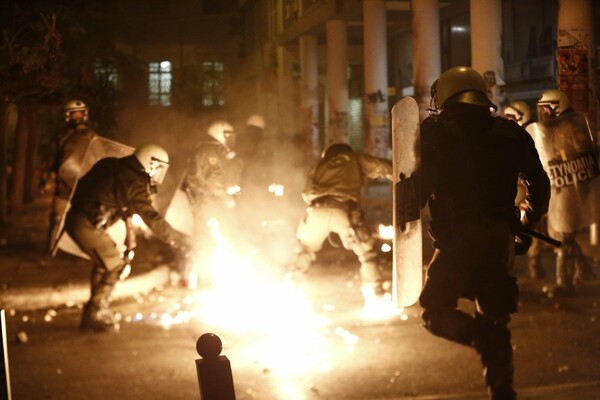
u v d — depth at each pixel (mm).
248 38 52469
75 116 13172
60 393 6441
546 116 9750
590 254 12914
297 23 36844
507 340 4902
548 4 25781
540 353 7309
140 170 8617
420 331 8328
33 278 12375
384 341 7945
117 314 9562
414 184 5066
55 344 8117
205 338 3871
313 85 36562
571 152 9469
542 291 10227
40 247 16000
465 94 5113
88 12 32312
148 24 55000
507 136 5121
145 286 11422
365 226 9492
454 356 7301
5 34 18422
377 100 28203
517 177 5188
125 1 54281
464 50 30781
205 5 55562
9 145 39562
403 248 5129
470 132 5066
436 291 4977
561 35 14734
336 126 32094
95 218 8547
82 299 10773
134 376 6902
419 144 5059
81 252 8961
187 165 11383
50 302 10586
